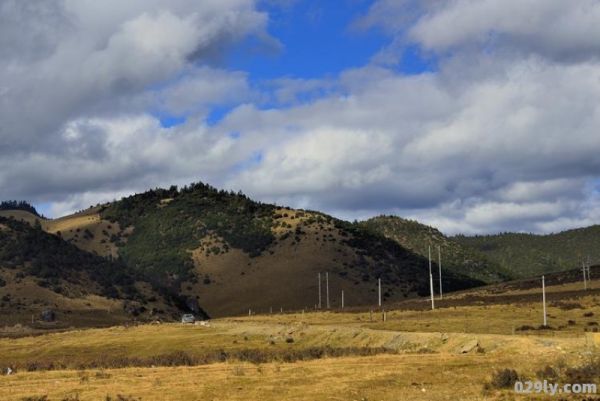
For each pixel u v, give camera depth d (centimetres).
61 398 2738
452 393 2484
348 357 3931
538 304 8725
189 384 2945
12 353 7269
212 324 10294
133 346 7331
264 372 3266
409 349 4619
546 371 2655
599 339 3625
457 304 10412
